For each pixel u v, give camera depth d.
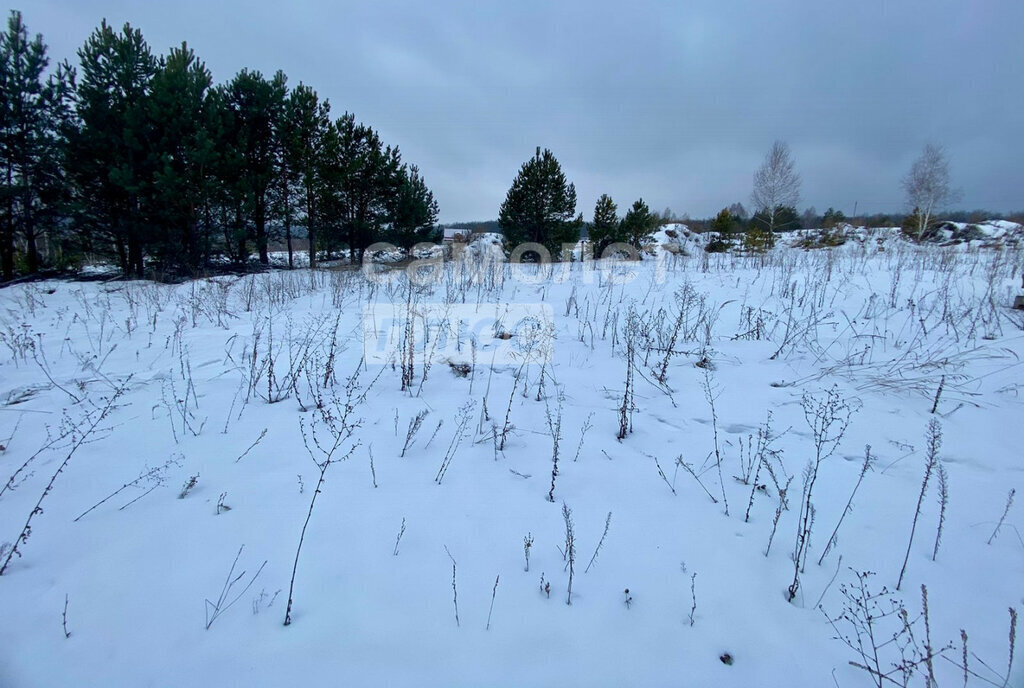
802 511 2.73
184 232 14.12
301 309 8.56
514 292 9.24
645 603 2.07
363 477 2.91
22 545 2.30
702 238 25.03
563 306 7.72
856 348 5.19
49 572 2.15
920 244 18.88
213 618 1.92
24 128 13.67
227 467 3.00
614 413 3.96
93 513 2.55
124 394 4.22
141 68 13.63
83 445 3.26
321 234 17.12
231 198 14.01
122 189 13.52
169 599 2.01
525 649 1.84
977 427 3.60
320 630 1.89
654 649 1.86
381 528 2.46
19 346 5.59
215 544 2.33
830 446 3.42
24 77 13.48
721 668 1.80
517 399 4.18
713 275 9.98
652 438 3.54
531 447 3.35
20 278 14.36
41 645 1.80
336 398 4.12
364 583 2.12
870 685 1.76
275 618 1.94
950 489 2.95
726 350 5.36
